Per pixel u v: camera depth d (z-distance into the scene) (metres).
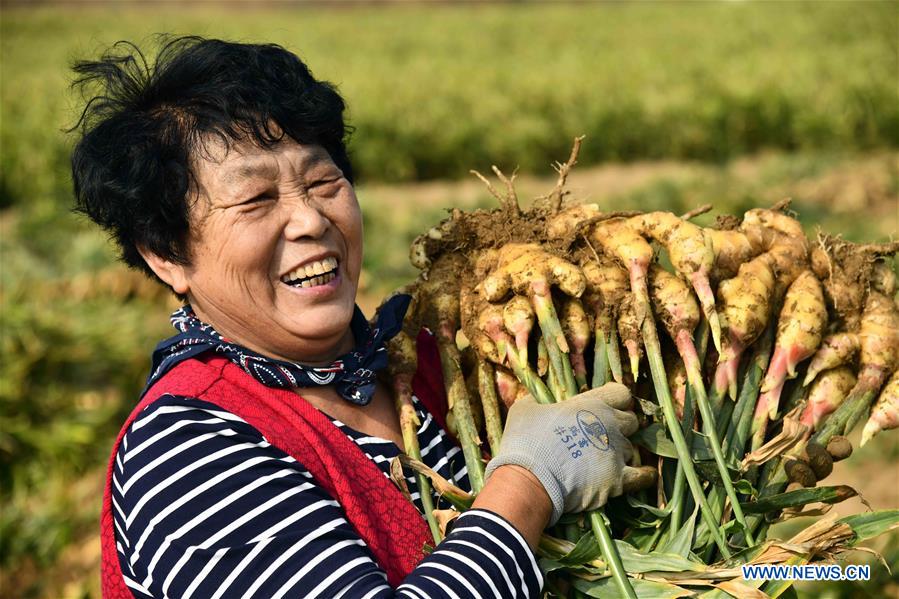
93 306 8.11
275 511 1.50
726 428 1.85
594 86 16.98
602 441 1.65
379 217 11.29
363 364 1.78
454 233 1.97
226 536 1.48
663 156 15.69
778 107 15.10
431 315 1.93
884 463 5.54
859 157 13.73
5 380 6.41
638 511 1.77
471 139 15.38
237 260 1.64
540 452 1.59
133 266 1.82
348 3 62.28
